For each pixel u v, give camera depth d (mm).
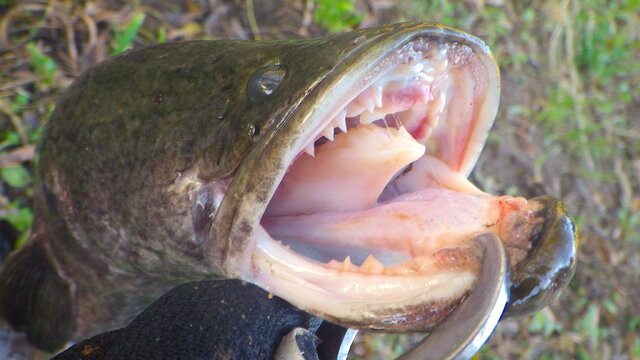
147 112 326
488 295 234
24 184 502
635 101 841
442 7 731
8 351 438
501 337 634
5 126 514
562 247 256
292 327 281
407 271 266
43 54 544
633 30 884
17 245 488
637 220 753
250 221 277
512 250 262
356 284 268
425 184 318
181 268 331
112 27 568
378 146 303
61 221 368
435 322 256
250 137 284
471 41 282
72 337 415
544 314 657
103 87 350
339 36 283
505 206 278
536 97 763
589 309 679
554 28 813
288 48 303
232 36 609
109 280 375
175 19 594
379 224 296
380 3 687
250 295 276
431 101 297
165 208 314
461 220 282
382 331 261
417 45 272
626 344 682
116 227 341
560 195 725
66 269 387
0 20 544
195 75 320
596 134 790
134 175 325
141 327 264
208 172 300
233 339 261
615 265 719
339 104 264
